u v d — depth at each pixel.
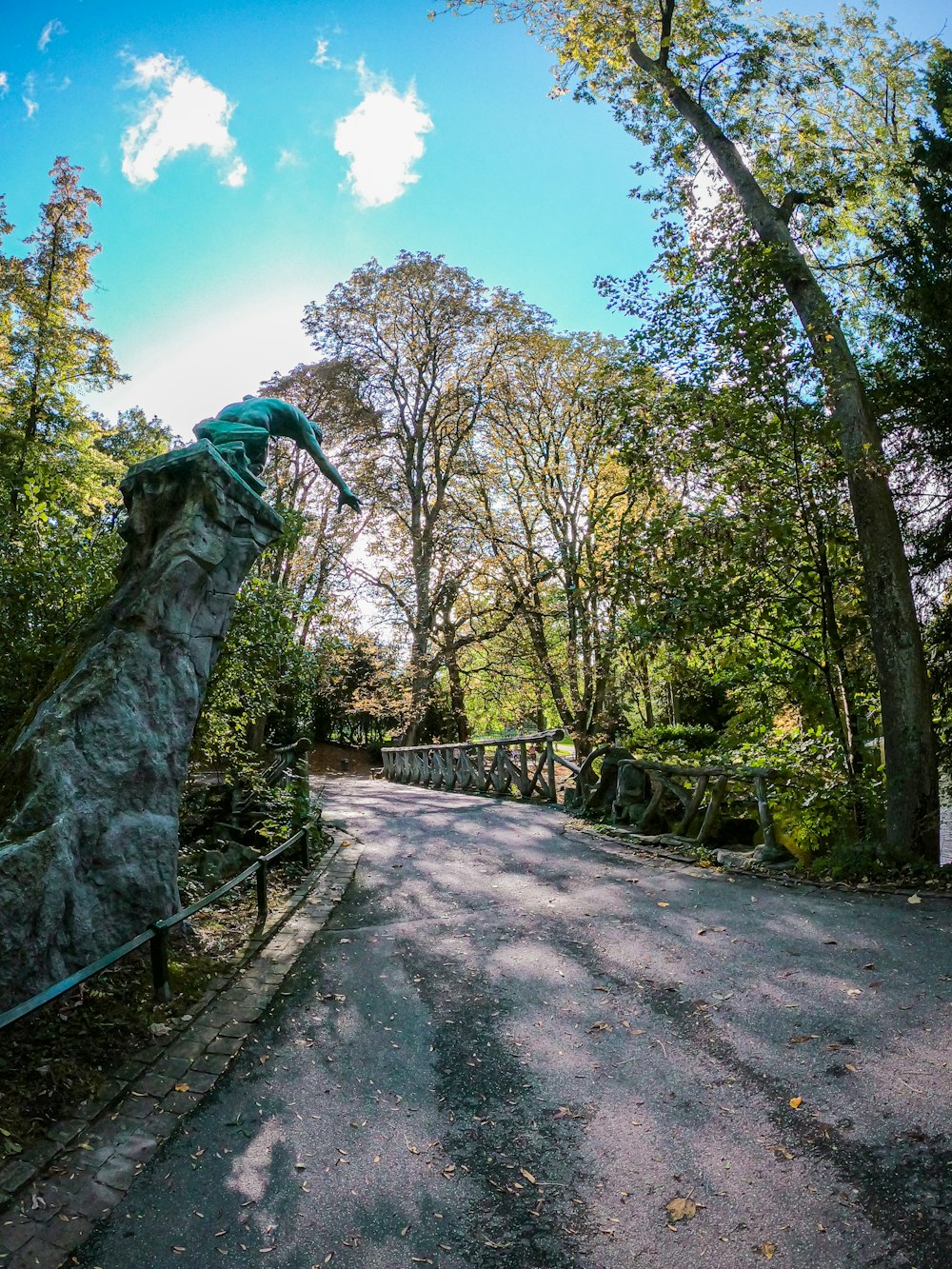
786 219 8.70
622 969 5.44
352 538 22.81
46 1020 4.41
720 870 7.77
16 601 6.86
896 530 7.70
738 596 8.14
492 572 20.89
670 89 9.44
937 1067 3.86
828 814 7.79
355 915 7.09
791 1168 3.23
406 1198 3.21
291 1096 3.99
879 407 8.38
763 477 8.18
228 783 8.66
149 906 5.43
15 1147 3.44
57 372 15.71
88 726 5.18
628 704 19.34
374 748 29.38
